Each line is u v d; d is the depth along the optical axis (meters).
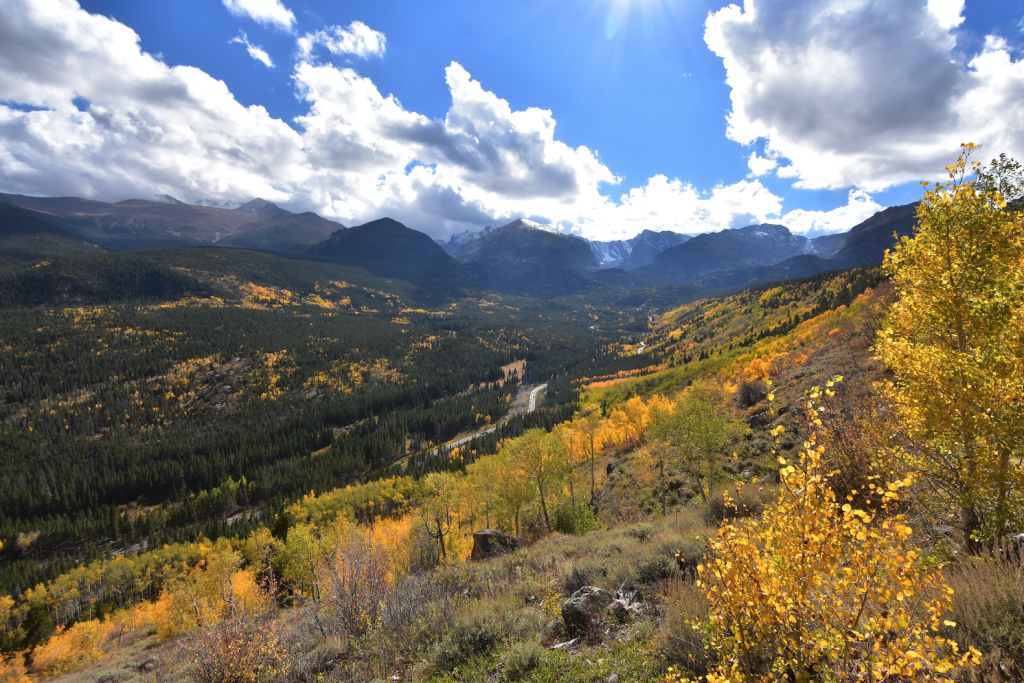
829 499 3.24
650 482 31.19
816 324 70.25
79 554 92.69
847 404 11.60
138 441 157.38
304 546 29.89
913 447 8.19
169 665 10.52
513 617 7.28
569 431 51.31
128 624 52.31
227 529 91.19
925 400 7.20
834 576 3.09
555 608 7.61
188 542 87.50
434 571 11.23
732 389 42.84
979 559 5.13
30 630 39.00
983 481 6.36
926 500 7.49
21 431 153.88
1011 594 4.02
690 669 4.79
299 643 8.66
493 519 40.00
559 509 24.97
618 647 5.90
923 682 2.98
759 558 3.32
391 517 77.88
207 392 191.00
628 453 46.72
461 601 8.45
